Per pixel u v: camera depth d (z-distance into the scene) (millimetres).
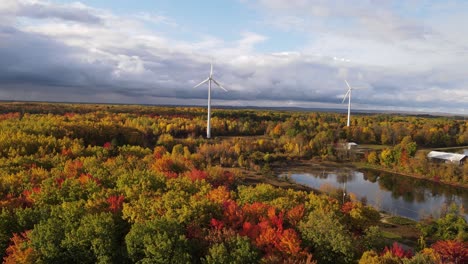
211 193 53281
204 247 36719
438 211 81000
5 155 80750
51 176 60812
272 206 47750
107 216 39469
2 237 39875
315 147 150125
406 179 117750
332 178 116750
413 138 179500
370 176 121500
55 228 37406
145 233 36281
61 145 93438
